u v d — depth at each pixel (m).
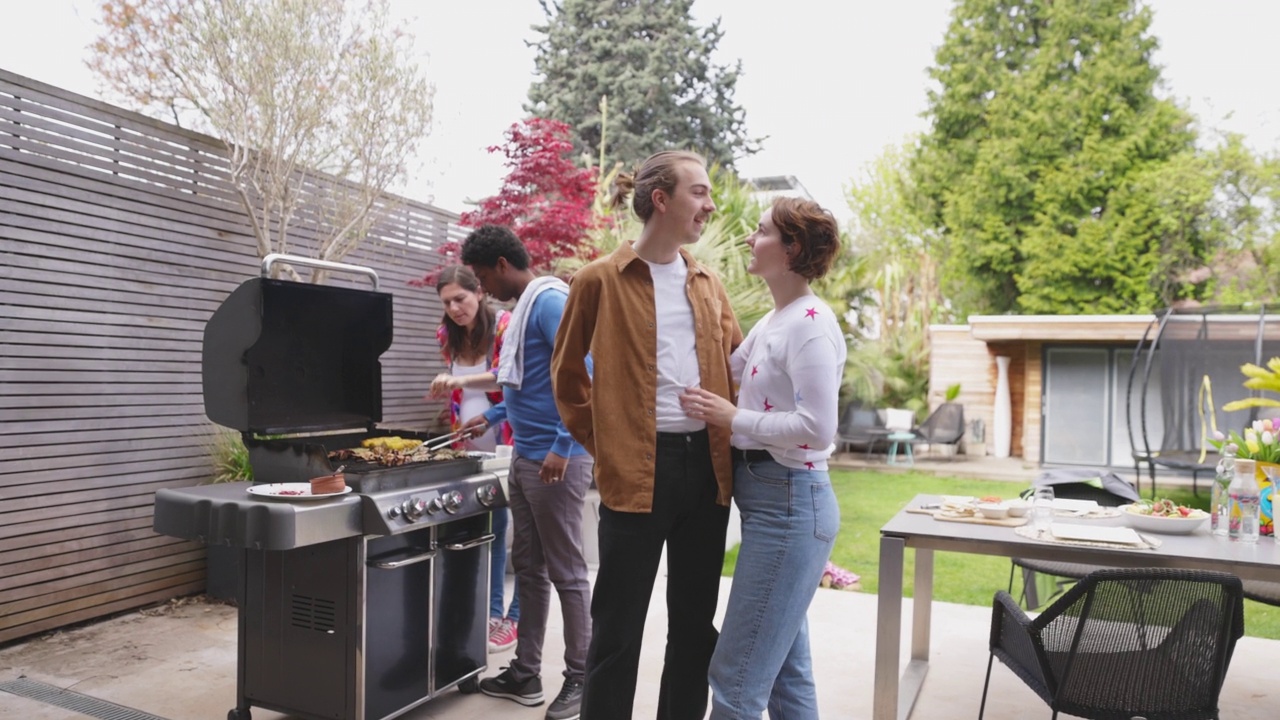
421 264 5.26
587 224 4.96
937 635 3.67
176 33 4.77
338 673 2.39
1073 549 2.28
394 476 2.48
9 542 3.21
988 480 8.79
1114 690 2.04
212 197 4.03
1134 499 3.42
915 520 2.65
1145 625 2.00
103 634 3.46
